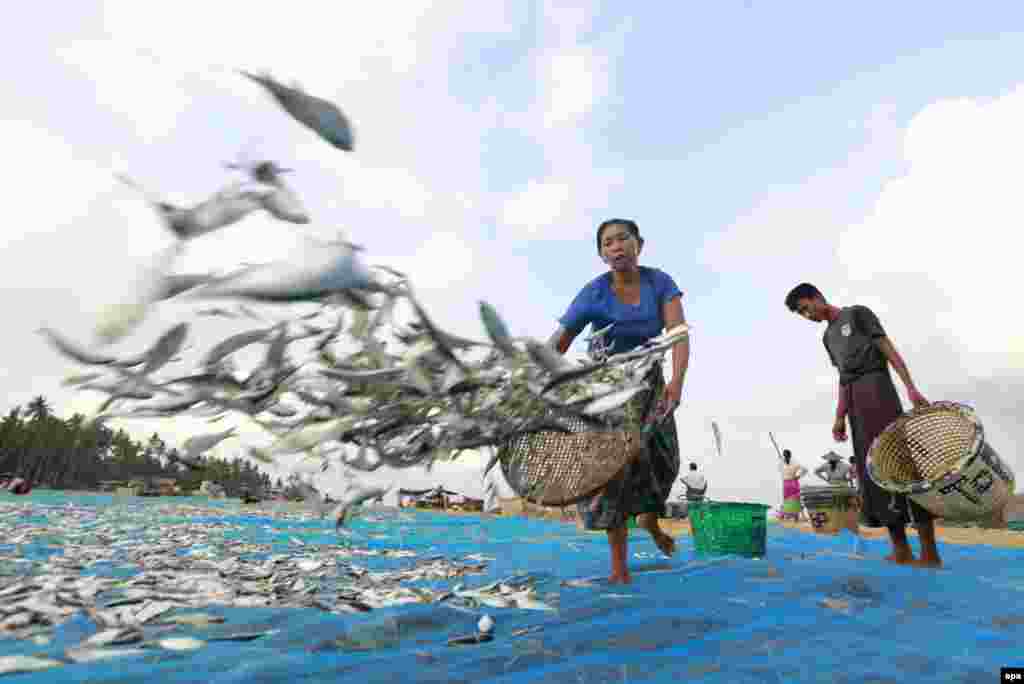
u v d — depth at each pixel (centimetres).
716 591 250
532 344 140
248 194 81
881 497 380
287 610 205
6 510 741
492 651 164
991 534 668
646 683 143
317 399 149
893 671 154
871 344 404
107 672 140
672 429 306
